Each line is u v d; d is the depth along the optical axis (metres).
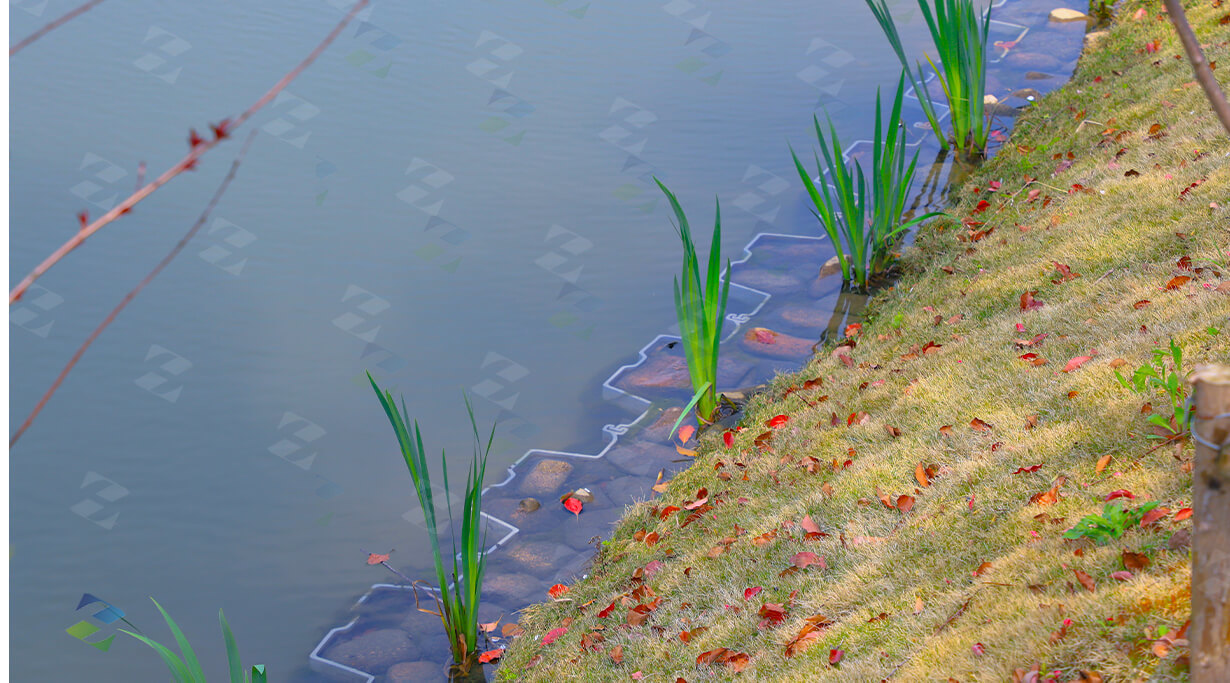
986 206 7.18
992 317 5.30
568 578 5.01
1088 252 5.35
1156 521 2.91
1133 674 2.37
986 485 3.70
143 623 4.94
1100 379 3.99
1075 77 8.80
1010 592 2.95
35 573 5.21
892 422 4.68
